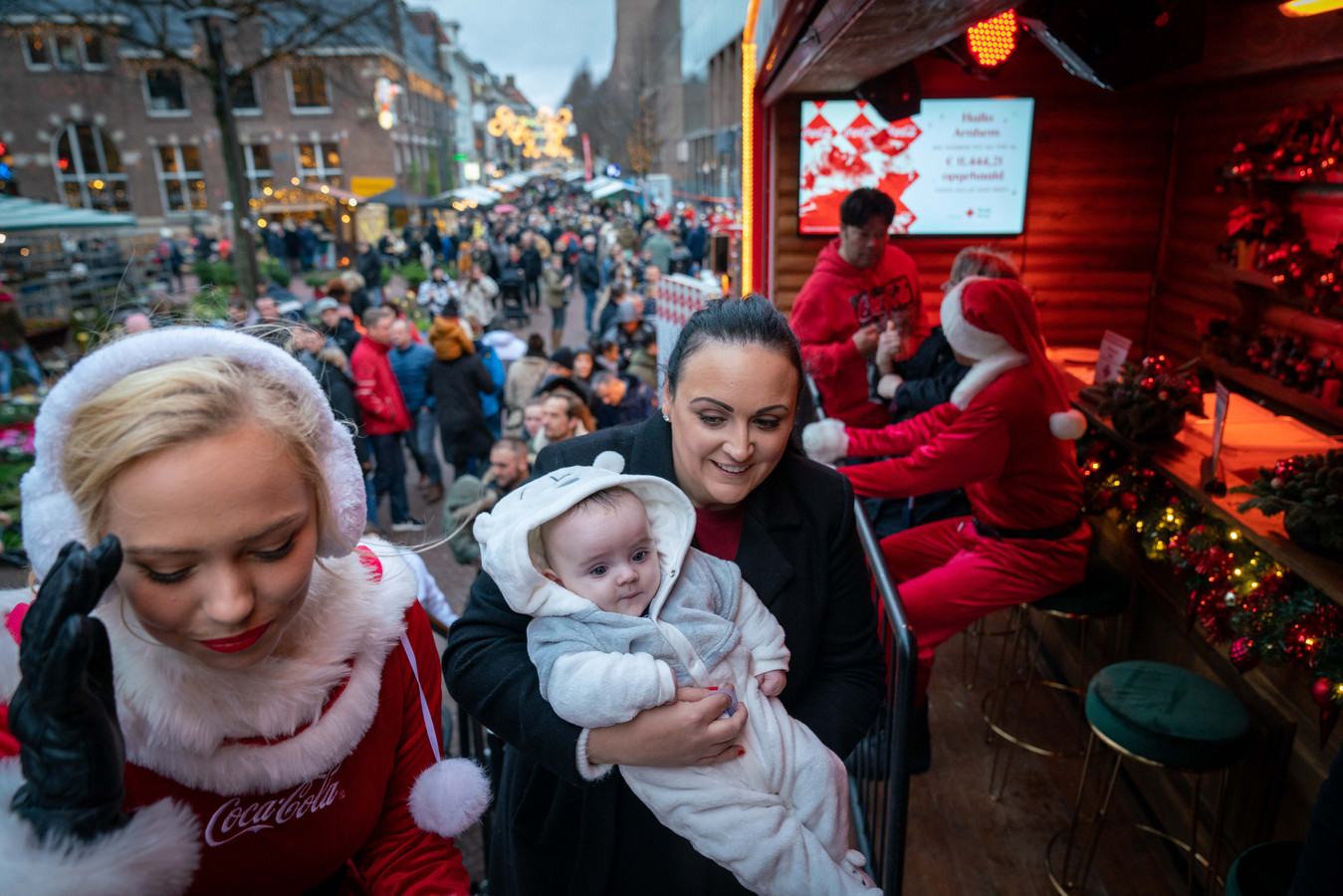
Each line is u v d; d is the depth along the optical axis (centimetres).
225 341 92
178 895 90
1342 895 114
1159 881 279
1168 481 316
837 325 405
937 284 559
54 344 1312
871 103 469
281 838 109
